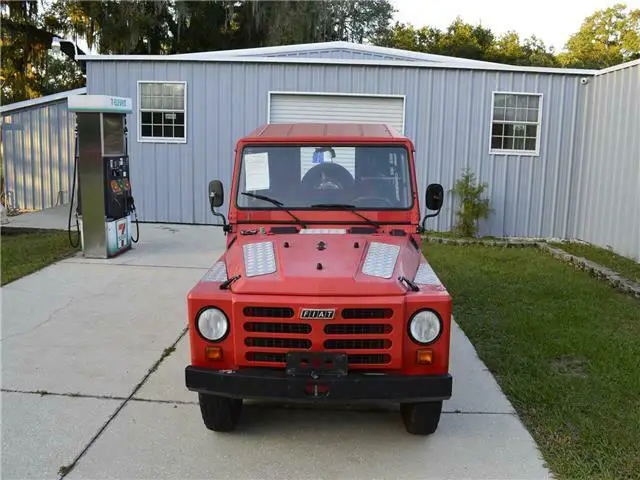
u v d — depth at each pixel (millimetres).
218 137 12641
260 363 3725
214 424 4129
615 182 10977
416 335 3688
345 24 34219
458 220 12789
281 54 14188
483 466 3818
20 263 8859
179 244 10609
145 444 4039
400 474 3730
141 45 26719
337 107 12656
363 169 4688
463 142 12656
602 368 5305
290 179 4691
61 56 30766
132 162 12766
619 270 9148
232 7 25703
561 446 4020
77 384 4938
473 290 7957
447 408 4613
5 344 5789
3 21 21281
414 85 12484
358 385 3613
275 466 3807
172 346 5840
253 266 3955
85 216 9234
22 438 4074
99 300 7242
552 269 9500
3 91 23578
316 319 3625
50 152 14977
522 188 12789
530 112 12609
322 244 4215
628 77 10562
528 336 6145
